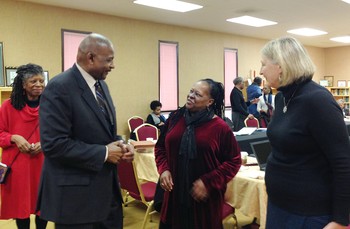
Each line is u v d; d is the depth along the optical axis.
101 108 1.64
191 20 6.65
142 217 3.59
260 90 7.06
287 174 1.34
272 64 1.36
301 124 1.28
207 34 7.78
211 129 1.97
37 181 2.40
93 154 1.51
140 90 6.63
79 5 5.43
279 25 7.25
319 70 11.33
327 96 1.26
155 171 3.23
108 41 1.59
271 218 1.42
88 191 1.54
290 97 1.34
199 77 7.66
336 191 1.22
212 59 7.91
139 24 6.55
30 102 2.40
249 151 3.94
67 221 1.50
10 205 2.34
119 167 3.10
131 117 6.48
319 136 1.24
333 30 7.96
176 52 7.19
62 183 1.51
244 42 8.67
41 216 1.56
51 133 1.47
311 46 10.95
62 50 5.57
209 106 2.05
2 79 4.89
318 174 1.29
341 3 5.45
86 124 1.55
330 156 1.23
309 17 6.46
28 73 2.32
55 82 1.52
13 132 2.36
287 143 1.32
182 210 1.95
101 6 5.50
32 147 2.32
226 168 1.95
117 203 1.76
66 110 1.50
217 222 1.96
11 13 5.02
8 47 5.01
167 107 7.09
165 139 2.10
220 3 5.36
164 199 2.06
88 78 1.60
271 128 1.42
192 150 1.93
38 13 5.29
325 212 1.28
